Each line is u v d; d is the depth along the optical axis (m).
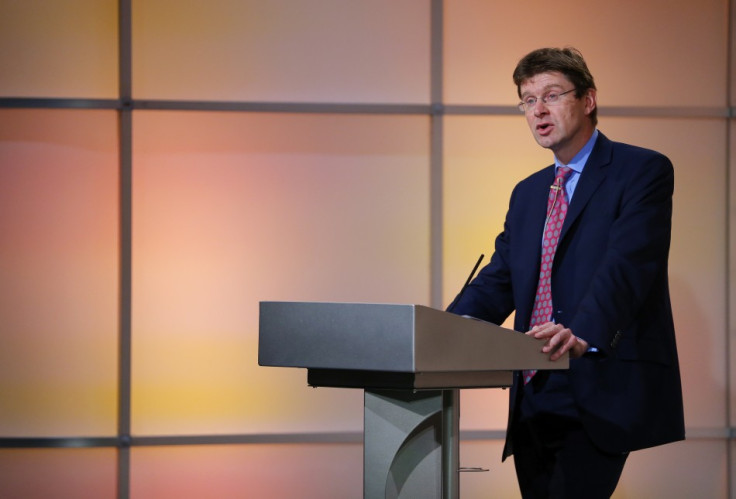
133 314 9.95
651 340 6.15
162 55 9.98
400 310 4.18
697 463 10.11
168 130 9.99
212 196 10.01
